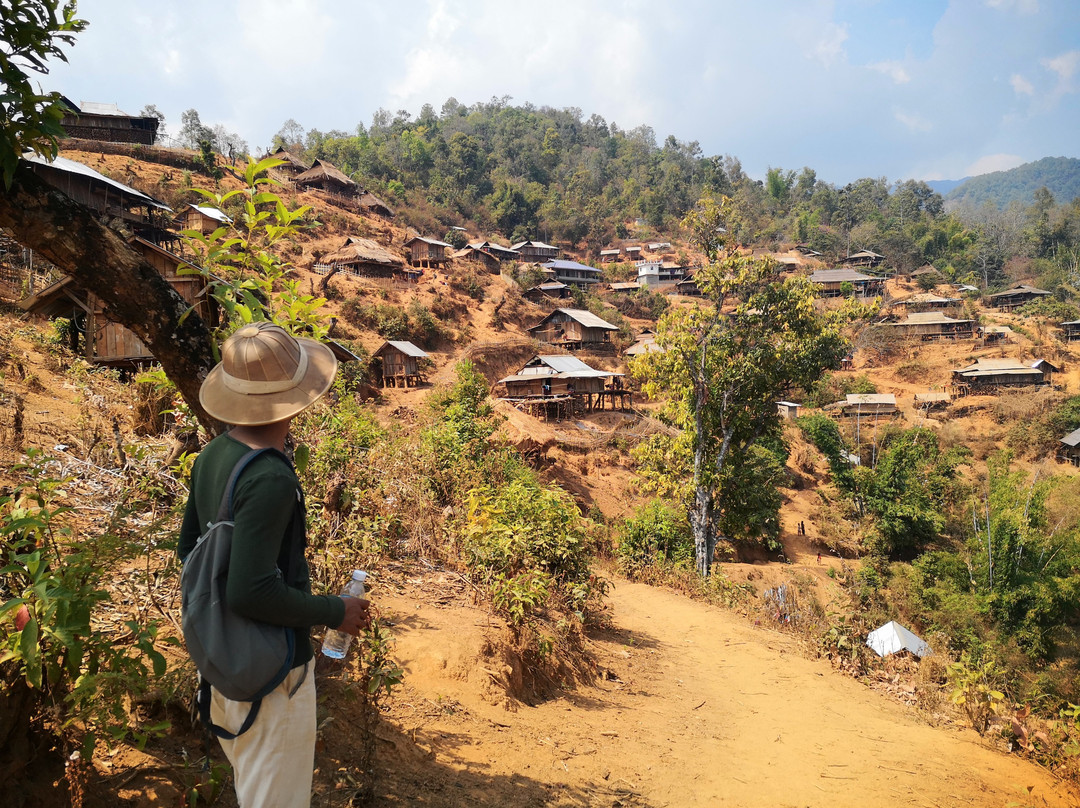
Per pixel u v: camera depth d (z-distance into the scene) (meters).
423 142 128.38
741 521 27.73
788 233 140.88
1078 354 84.88
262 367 2.09
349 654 4.45
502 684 5.48
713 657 9.99
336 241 73.56
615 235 127.69
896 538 40.78
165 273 14.11
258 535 1.88
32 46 2.92
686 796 4.57
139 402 7.62
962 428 69.62
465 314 69.31
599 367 65.06
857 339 88.50
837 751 6.19
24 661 2.38
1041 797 5.74
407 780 3.63
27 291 22.69
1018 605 28.83
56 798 2.51
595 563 18.77
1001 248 140.50
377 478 8.18
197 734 3.16
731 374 25.88
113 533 3.08
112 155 63.88
